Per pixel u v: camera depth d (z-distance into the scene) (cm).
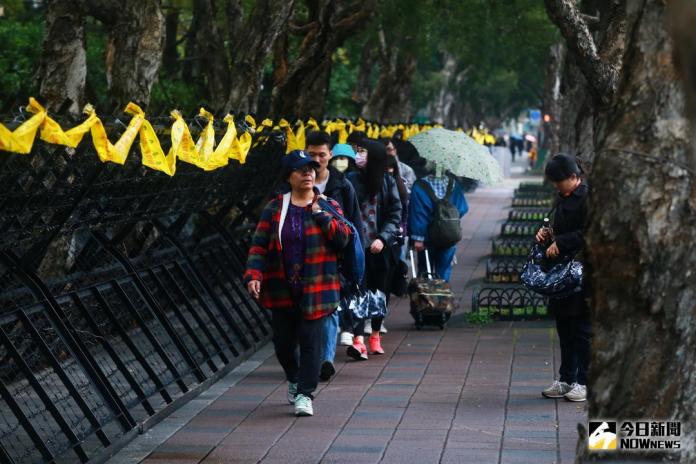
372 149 1716
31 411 1343
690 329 726
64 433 1156
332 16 2736
